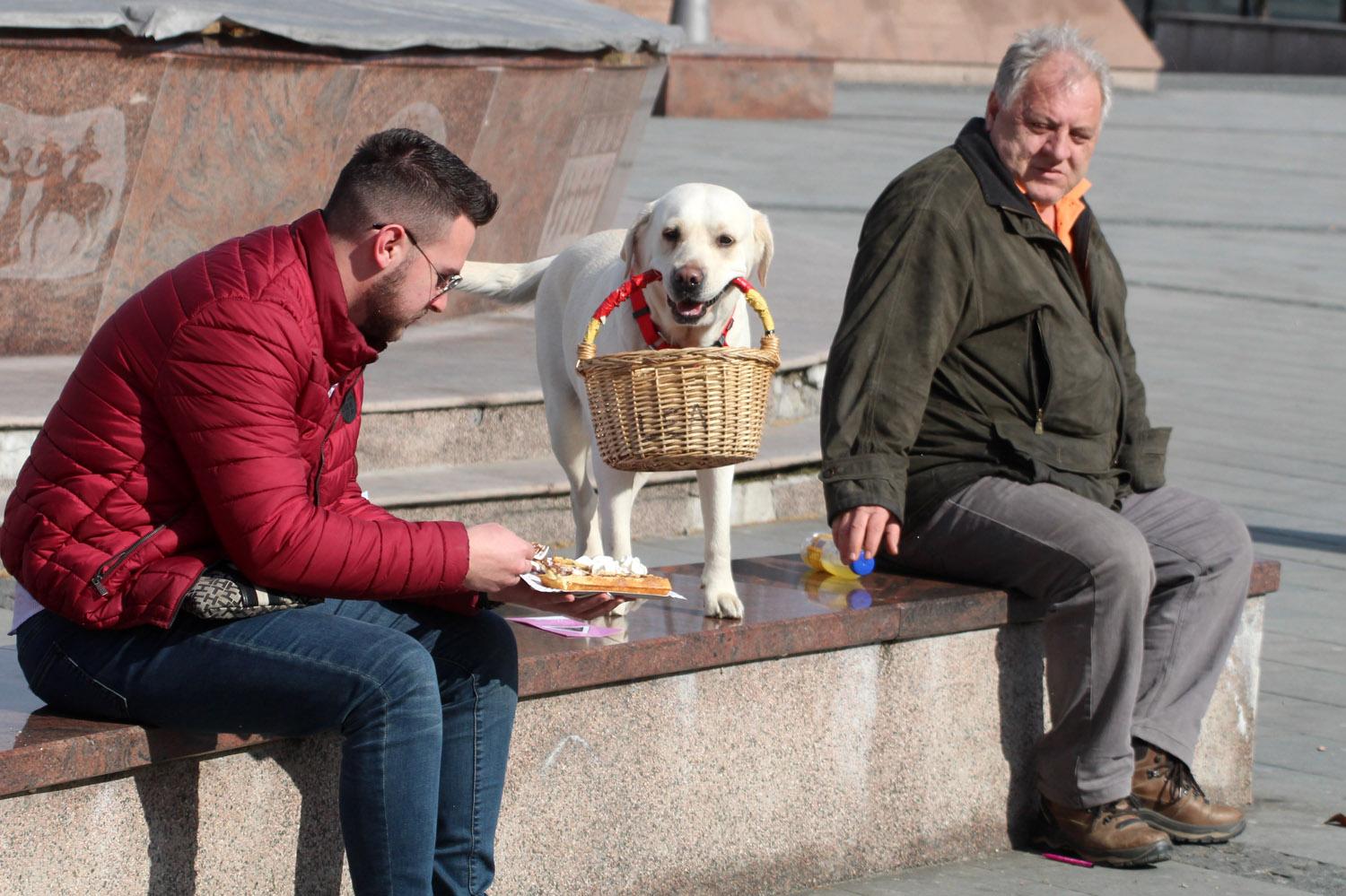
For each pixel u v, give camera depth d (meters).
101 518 3.56
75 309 8.15
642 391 4.23
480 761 3.92
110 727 3.62
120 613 3.57
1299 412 12.50
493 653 3.96
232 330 3.51
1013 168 5.30
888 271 5.16
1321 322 16.17
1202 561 5.40
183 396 3.50
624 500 5.15
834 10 35.44
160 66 7.90
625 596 4.09
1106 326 5.57
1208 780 5.81
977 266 5.19
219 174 8.39
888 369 5.11
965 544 5.27
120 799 3.65
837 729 4.97
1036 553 5.11
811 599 5.07
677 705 4.59
